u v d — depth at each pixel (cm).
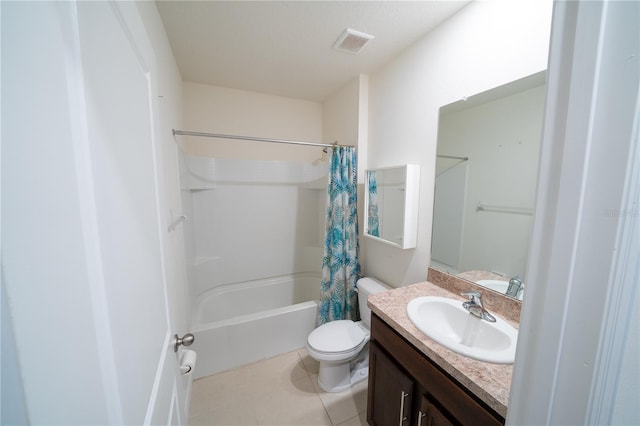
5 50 21
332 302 206
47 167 25
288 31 146
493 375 74
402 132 168
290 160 266
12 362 21
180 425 86
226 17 134
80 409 28
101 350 33
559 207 32
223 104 231
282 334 198
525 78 101
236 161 242
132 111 52
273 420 143
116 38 44
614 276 28
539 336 35
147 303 57
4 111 21
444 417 83
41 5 25
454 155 133
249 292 255
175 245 139
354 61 180
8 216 21
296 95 250
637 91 25
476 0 118
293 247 277
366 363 182
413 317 106
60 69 27
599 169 28
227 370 180
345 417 145
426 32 146
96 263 32
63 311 26
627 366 33
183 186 180
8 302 20
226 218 243
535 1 96
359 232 217
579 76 29
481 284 121
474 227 124
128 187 48
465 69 125
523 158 103
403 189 158
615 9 26
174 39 152
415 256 162
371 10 129
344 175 204
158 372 62
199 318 205
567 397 33
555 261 32
